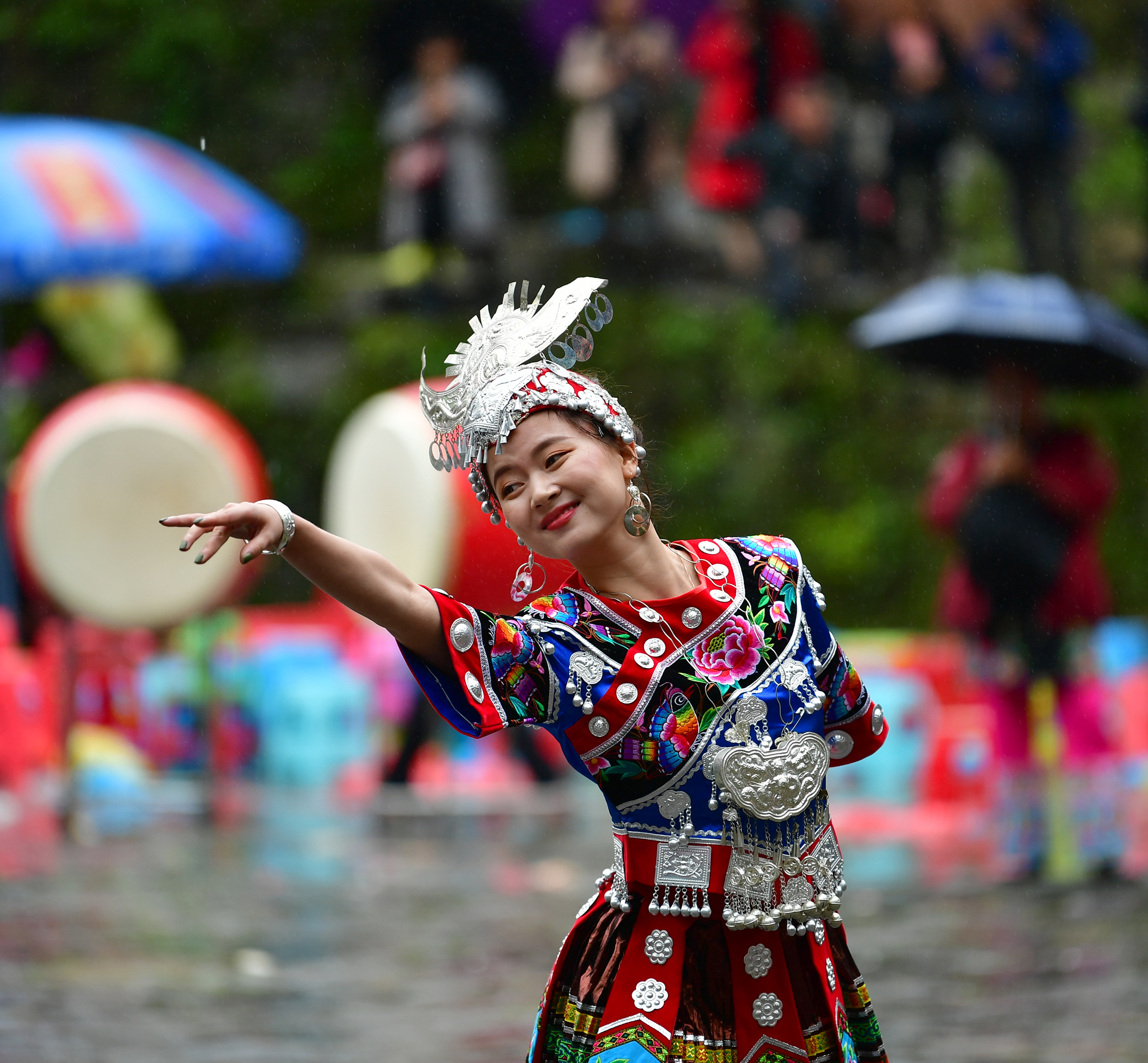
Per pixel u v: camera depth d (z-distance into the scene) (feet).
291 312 197.77
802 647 29.73
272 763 130.00
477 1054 50.96
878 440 180.14
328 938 69.36
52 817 106.42
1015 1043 52.06
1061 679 85.71
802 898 29.04
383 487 120.78
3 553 121.29
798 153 168.04
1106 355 100.99
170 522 26.58
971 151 176.55
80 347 186.29
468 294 183.62
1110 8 190.29
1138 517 171.94
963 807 108.17
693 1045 28.37
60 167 132.36
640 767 28.68
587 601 29.22
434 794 120.47
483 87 181.37
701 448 179.83
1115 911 74.74
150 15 203.62
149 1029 53.72
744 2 165.89
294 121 204.74
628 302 184.44
